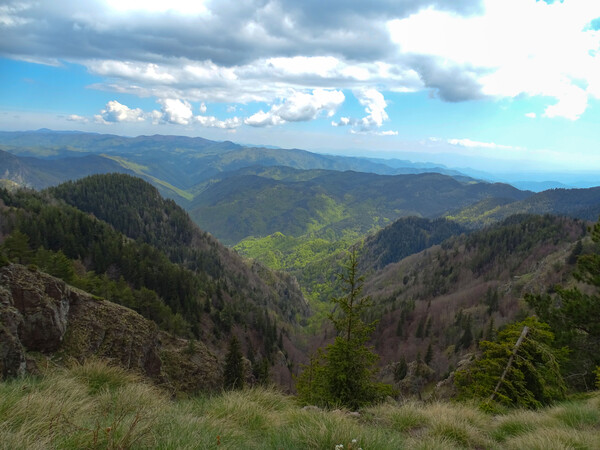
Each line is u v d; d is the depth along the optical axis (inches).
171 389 1320.1
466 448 268.2
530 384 480.4
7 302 806.5
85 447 160.7
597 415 343.6
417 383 2770.7
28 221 4439.0
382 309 5816.9
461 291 6476.4
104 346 1125.7
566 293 764.0
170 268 4483.3
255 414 276.2
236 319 4426.7
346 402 480.4
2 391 215.0
